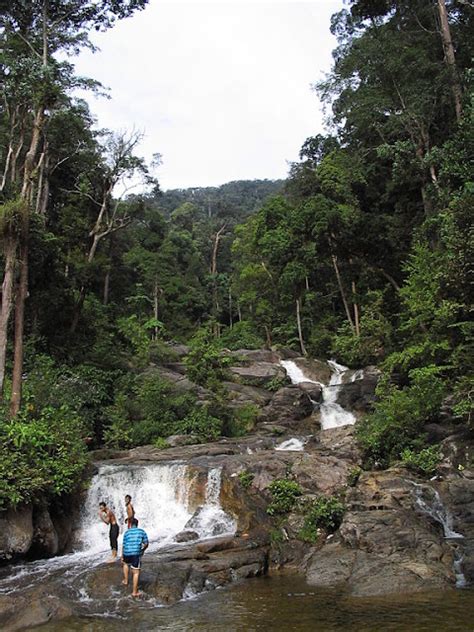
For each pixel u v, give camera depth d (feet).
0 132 106.22
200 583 39.78
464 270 64.90
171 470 60.03
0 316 62.34
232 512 54.29
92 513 56.29
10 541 44.47
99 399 86.43
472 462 61.16
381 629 30.27
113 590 37.99
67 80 88.53
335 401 100.48
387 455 65.82
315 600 36.29
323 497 52.70
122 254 183.21
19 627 32.65
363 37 109.70
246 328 165.17
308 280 142.72
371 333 111.75
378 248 116.06
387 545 43.45
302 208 115.34
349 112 109.91
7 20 81.10
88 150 118.62
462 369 69.97
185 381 100.22
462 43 108.17
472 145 77.82
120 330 115.85
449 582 38.78
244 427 89.15
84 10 80.43
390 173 121.08
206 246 269.44
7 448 50.44
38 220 87.97
